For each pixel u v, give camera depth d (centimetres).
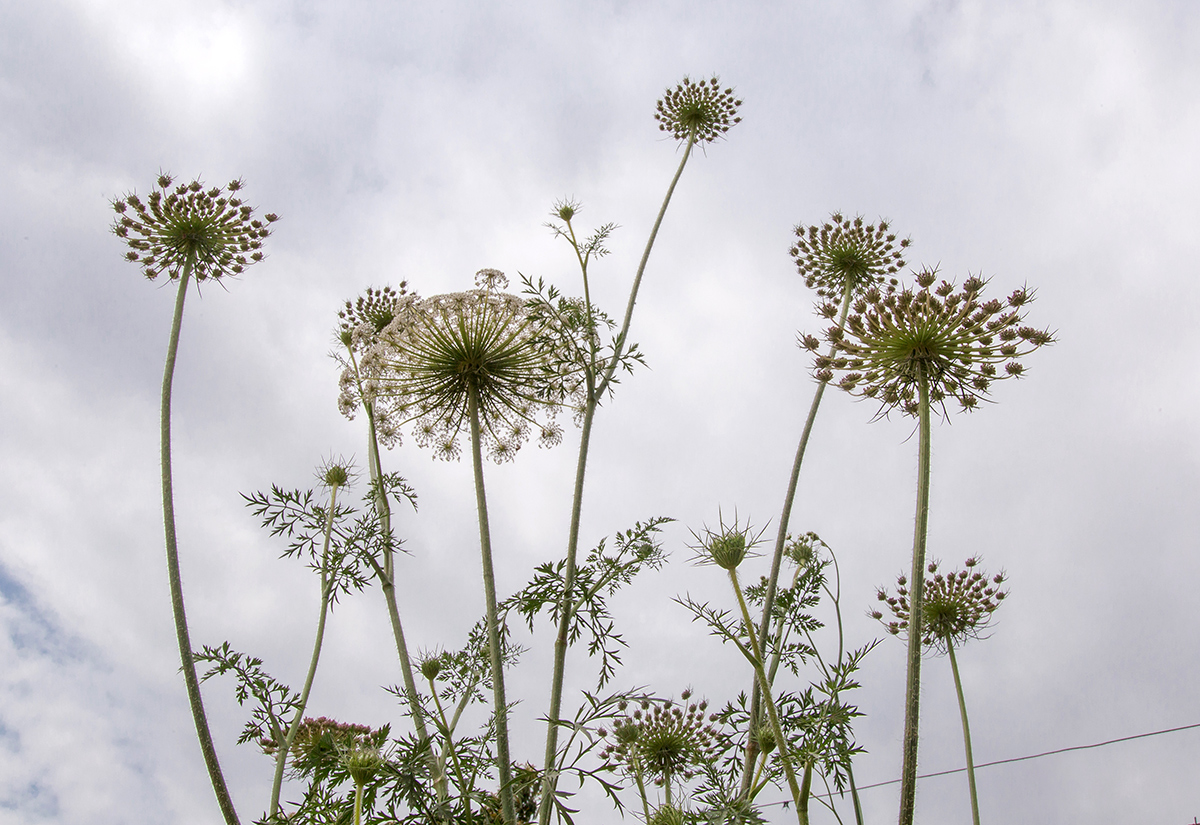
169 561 49
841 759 42
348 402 57
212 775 45
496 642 45
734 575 40
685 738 52
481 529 47
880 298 46
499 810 45
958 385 46
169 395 52
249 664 49
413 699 49
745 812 40
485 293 52
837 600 52
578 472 54
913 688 39
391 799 42
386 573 53
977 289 45
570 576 51
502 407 54
